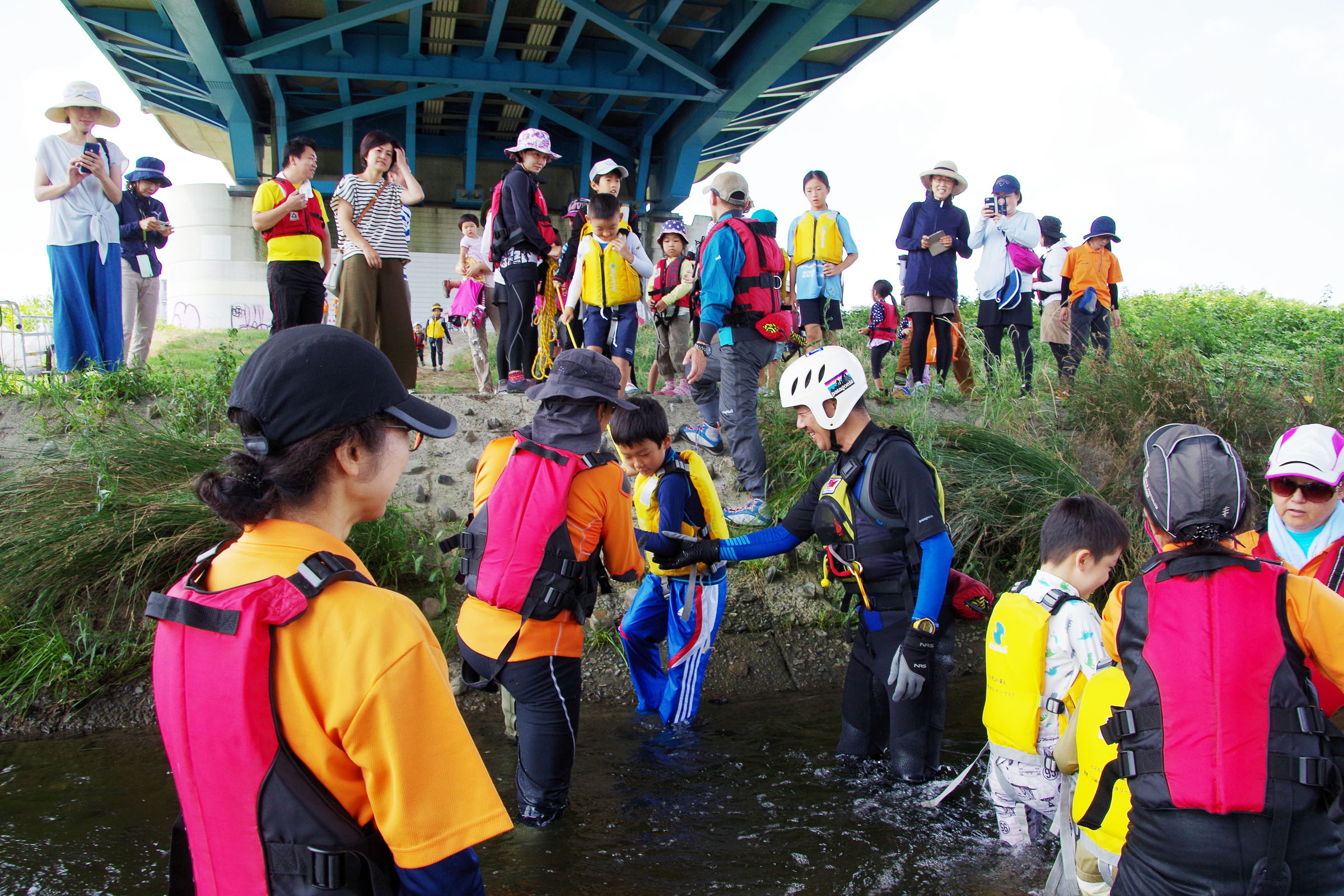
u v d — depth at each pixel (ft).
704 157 92.12
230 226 82.23
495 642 9.77
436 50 69.62
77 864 9.00
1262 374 23.93
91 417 18.97
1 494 16.10
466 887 4.00
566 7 60.80
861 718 11.72
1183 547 6.54
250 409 4.07
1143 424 20.45
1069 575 9.23
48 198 20.21
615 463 10.22
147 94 75.15
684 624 13.16
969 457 20.10
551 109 77.05
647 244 83.15
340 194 20.26
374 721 3.80
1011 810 9.38
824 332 26.40
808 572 17.93
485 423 21.22
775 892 8.59
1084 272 26.45
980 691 14.97
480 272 26.48
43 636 13.96
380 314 20.99
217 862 3.93
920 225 24.93
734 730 13.26
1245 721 5.85
